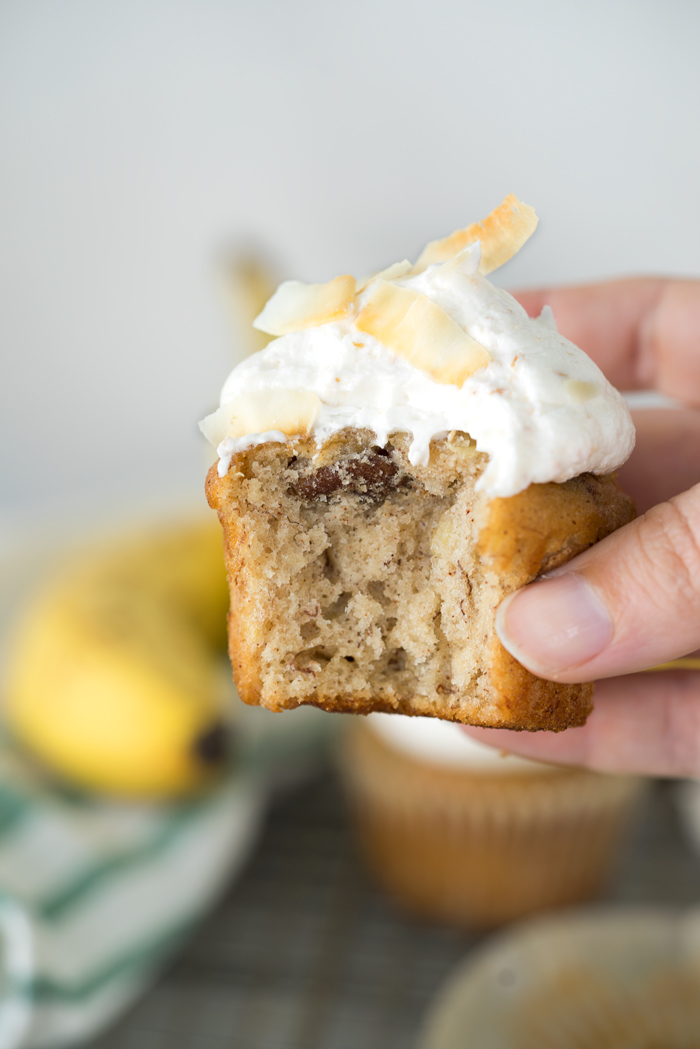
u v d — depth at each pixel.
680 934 0.27
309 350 0.20
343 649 0.20
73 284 0.43
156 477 0.45
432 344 0.19
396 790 0.28
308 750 0.32
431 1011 0.27
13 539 0.37
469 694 0.20
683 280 0.27
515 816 0.28
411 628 0.20
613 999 0.25
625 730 0.25
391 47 0.39
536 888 0.29
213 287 0.43
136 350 0.44
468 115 0.40
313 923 0.29
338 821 0.32
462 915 0.29
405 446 0.20
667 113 0.39
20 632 0.33
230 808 0.29
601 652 0.19
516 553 0.19
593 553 0.19
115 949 0.26
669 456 0.26
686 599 0.19
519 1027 0.25
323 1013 0.27
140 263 0.43
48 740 0.29
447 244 0.21
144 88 0.40
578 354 0.20
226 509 0.20
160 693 0.29
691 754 0.25
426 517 0.20
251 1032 0.26
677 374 0.27
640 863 0.31
